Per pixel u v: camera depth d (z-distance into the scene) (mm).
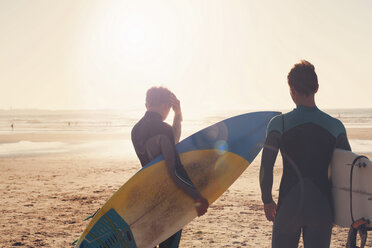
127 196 3020
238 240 4809
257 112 3707
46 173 11359
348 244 2379
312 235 2305
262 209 6520
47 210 6562
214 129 3537
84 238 3014
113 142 25734
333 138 2367
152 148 2898
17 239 4930
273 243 2377
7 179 10180
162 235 2955
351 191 2277
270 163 2338
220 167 3402
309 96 2393
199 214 2883
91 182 9641
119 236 3010
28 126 60531
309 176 2311
